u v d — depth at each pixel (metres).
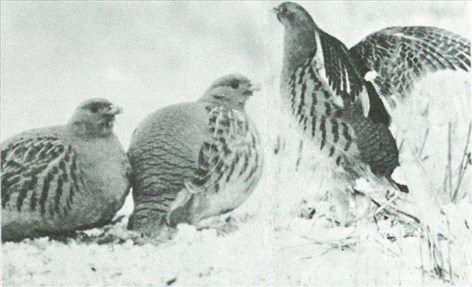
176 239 1.70
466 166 2.00
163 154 1.70
